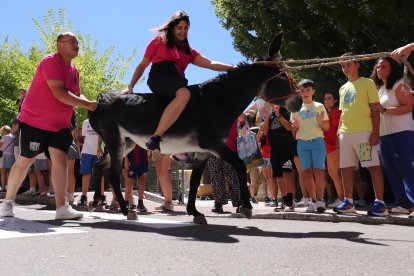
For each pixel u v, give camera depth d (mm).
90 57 26734
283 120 7570
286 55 13938
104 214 7074
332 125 8133
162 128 5566
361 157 6555
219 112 5691
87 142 8789
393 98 6547
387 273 3174
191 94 5750
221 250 3963
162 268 3301
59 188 6172
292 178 7805
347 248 4059
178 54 5977
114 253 3803
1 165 11953
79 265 3371
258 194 11758
